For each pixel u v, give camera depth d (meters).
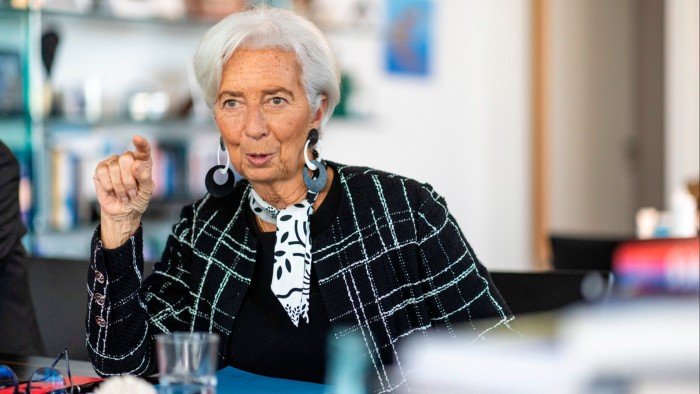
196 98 5.36
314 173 2.25
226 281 2.31
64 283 2.88
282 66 2.13
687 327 0.65
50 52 4.80
